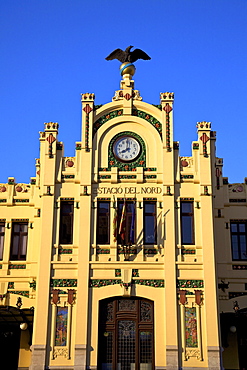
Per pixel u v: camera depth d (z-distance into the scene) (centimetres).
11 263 3011
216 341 2570
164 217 2789
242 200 3142
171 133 2939
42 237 2769
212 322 2600
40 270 2716
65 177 2892
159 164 2903
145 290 2678
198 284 2675
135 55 3200
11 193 3158
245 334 3045
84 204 2822
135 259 2733
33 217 3100
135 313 2684
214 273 2680
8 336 3097
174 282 2673
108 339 2648
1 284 2962
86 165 2891
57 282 2705
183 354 2567
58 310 2664
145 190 2855
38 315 2641
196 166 2886
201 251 2730
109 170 2895
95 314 2647
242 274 2970
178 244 2745
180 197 2831
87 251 2739
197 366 2544
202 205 2798
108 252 2750
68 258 2750
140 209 2825
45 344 2591
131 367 2602
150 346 2631
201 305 2642
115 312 2686
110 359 2617
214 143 3073
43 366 2553
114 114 3005
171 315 2620
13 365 3048
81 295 2666
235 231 3095
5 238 3066
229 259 3003
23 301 2917
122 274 2702
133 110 3009
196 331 2602
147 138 2956
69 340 2614
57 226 2805
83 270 2708
